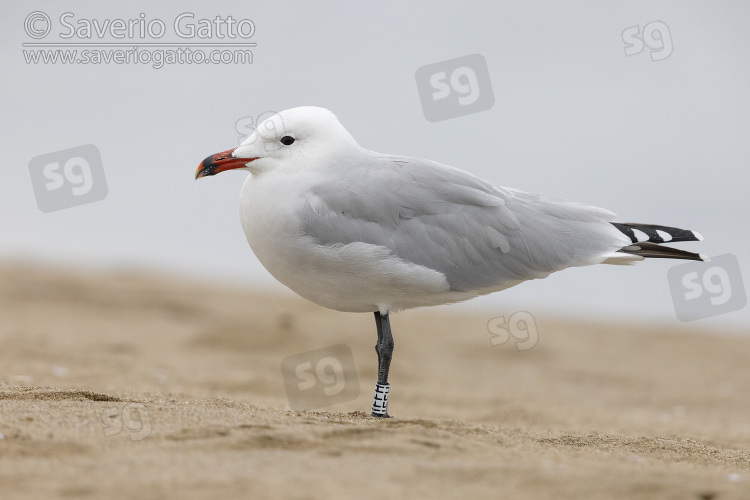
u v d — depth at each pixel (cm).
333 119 793
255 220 775
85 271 1992
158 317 1655
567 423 1011
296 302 1858
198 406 713
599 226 830
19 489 475
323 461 540
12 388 784
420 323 1769
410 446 585
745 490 512
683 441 773
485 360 1530
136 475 501
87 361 1165
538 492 500
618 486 511
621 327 1864
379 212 763
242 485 487
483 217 790
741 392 1362
